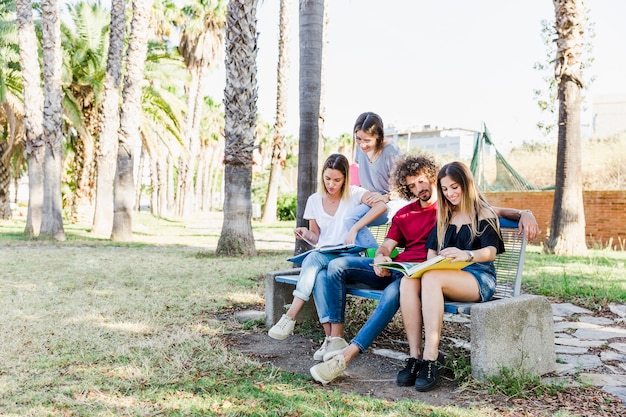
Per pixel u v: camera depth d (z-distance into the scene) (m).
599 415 2.71
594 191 12.75
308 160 6.89
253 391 2.97
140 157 50.69
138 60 13.58
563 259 9.30
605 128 20.78
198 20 33.81
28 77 14.21
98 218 15.60
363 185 4.85
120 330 4.19
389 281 3.74
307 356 3.71
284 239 15.14
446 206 3.49
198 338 3.97
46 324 4.35
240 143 9.93
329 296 3.54
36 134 14.47
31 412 2.64
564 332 4.55
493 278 3.43
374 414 2.67
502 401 2.88
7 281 6.58
